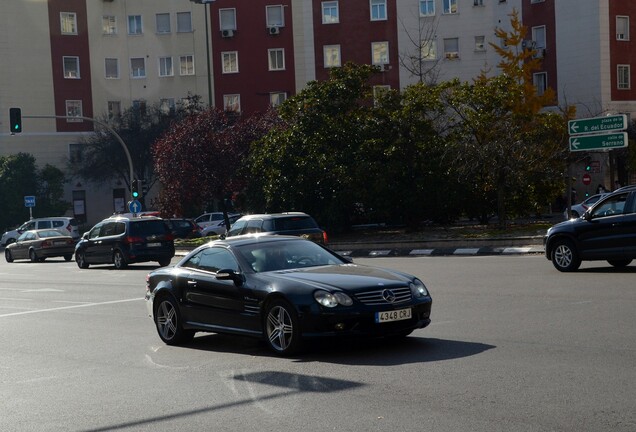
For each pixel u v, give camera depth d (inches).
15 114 1604.3
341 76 1535.4
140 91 2763.3
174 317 499.8
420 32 2347.4
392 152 1440.7
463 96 1451.8
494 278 759.7
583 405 285.3
